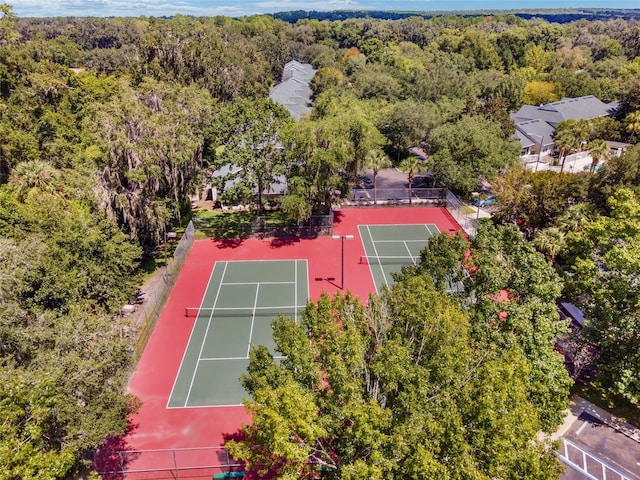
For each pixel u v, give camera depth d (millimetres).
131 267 32688
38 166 34750
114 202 36469
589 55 130875
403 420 14680
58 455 15695
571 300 27094
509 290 23234
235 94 79938
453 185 54469
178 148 41938
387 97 80875
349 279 39875
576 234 29812
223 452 23453
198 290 38250
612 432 24391
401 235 48406
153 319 33562
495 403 14242
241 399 27141
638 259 23000
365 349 17844
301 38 174500
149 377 28766
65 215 30953
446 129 55969
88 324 20656
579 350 26156
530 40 147000
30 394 15336
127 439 24391
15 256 23766
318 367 17219
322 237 47875
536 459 13742
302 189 43125
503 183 45156
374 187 55438
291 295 37531
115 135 36906
